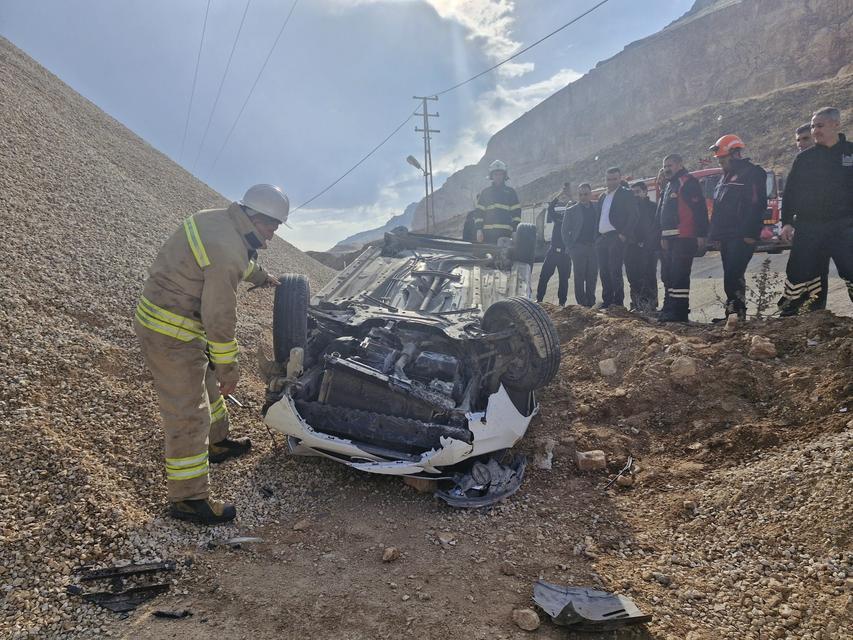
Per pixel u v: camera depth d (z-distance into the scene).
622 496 3.78
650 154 48.75
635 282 7.72
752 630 2.48
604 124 86.75
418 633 2.49
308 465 4.22
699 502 3.51
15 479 3.26
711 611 2.63
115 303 6.09
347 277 6.11
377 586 2.85
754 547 3.03
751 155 36.56
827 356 4.44
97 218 8.25
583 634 2.49
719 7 78.44
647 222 7.63
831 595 2.57
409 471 3.62
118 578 2.79
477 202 7.77
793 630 2.46
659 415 4.61
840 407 3.83
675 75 75.44
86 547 2.93
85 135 12.73
